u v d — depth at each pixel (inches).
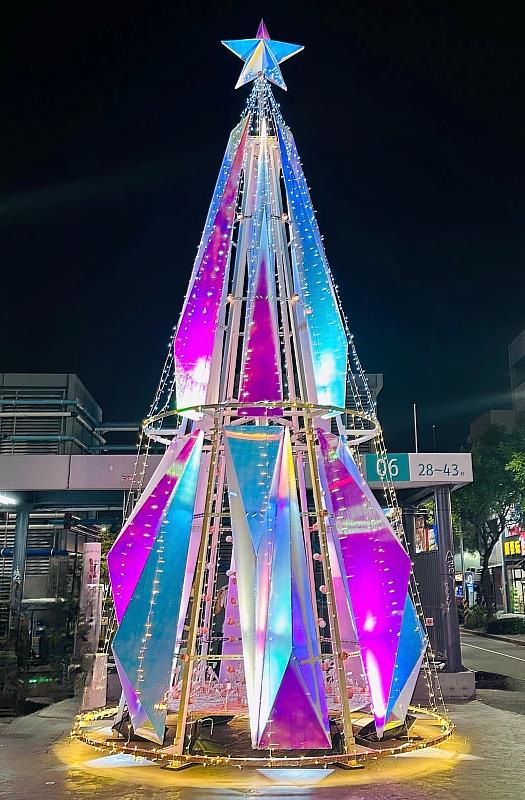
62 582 821.9
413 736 336.8
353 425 475.8
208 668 419.2
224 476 386.9
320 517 324.8
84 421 1227.2
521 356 2118.6
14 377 1179.9
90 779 279.3
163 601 326.6
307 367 374.9
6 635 709.3
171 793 256.2
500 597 1972.2
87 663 669.3
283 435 340.2
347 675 377.1
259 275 370.9
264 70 417.7
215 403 358.0
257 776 279.6
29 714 473.7
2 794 259.8
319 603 558.3
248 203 407.2
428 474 613.3
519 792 259.0
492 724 403.2
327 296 378.6
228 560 597.9
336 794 254.4
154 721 306.2
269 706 292.2
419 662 347.9
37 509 839.1
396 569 333.7
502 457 1501.0
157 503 345.7
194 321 374.3
